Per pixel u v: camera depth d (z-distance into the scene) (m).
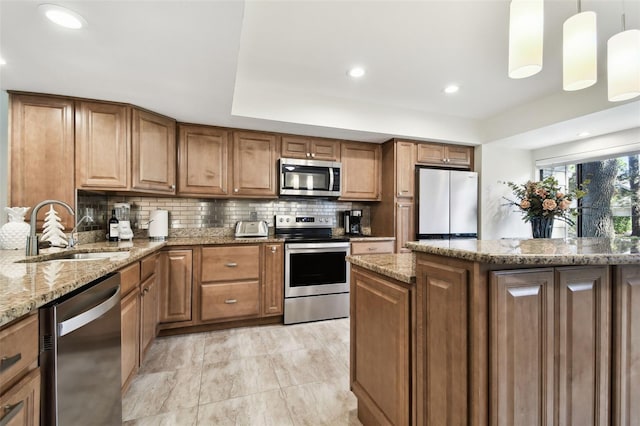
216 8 1.32
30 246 1.64
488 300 0.91
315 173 3.33
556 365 0.98
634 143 3.04
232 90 2.17
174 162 2.84
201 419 1.62
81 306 1.07
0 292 0.86
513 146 3.81
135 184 2.44
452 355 1.00
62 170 2.21
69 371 0.97
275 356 2.33
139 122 2.48
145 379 1.99
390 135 3.35
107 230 2.93
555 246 1.12
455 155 3.74
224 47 1.62
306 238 3.27
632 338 1.08
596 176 3.48
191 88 2.13
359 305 1.62
